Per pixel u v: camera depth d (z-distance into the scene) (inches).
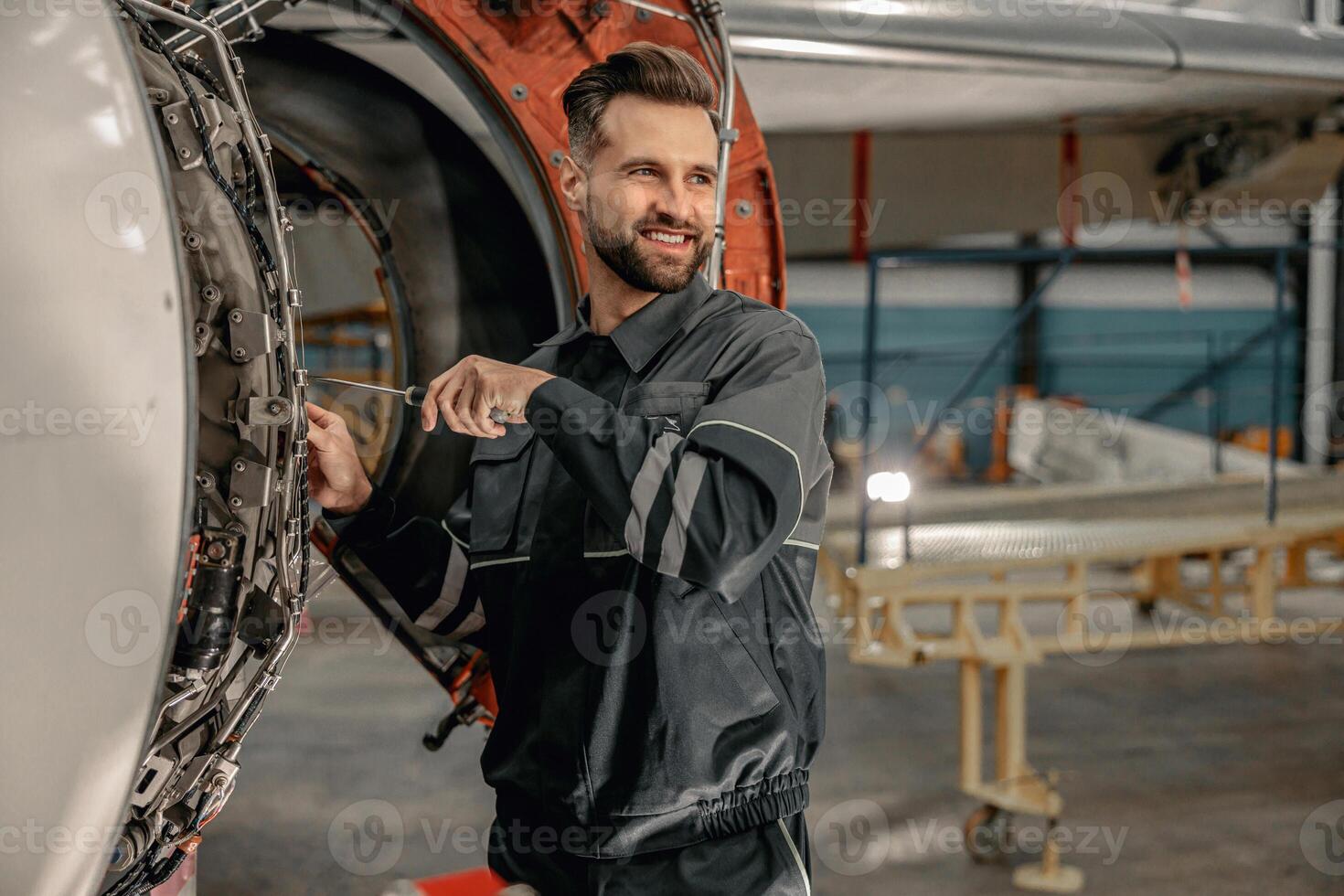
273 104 59.0
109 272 27.0
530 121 56.4
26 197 26.5
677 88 36.4
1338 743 153.7
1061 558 128.0
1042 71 116.2
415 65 61.5
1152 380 438.6
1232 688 181.0
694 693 36.9
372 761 143.0
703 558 31.7
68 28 27.8
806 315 439.5
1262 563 145.4
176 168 31.6
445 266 64.9
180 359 27.6
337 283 78.2
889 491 123.6
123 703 27.7
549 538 38.6
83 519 27.0
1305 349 390.3
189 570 32.1
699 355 38.3
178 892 47.9
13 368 26.5
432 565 45.2
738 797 38.1
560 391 33.4
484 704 59.6
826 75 114.3
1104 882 110.1
